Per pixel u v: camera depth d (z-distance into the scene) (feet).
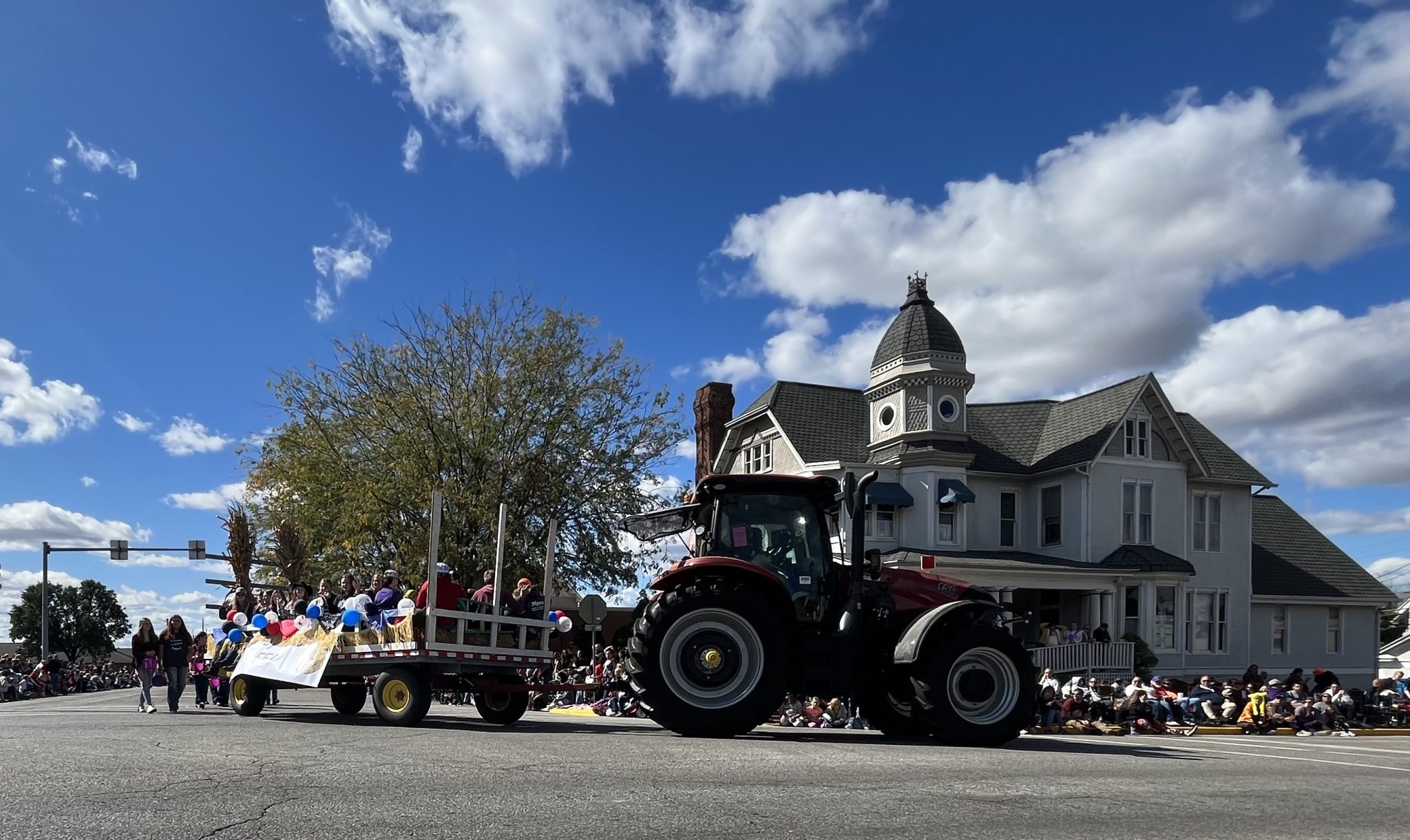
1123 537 107.14
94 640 365.61
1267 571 120.47
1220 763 26.43
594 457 97.71
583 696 73.67
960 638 30.81
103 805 16.06
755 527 33.22
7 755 23.00
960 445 106.22
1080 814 16.84
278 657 42.11
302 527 94.99
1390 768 27.20
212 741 27.25
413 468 90.12
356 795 17.20
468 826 14.67
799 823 15.37
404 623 36.45
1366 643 122.21
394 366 96.32
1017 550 110.63
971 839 14.57
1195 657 110.32
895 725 35.35
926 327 105.91
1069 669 88.33
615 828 14.70
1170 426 110.73
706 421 126.93
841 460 105.29
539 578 95.66
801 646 31.58
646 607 33.01
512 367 96.99
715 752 24.76
